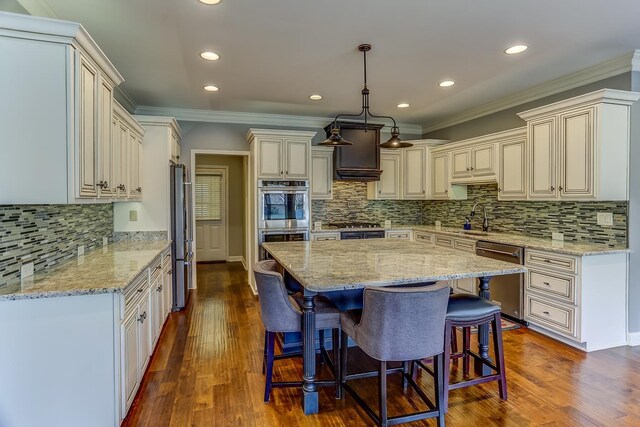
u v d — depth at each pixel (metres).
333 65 3.36
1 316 1.85
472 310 2.26
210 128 5.22
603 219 3.40
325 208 5.88
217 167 7.71
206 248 7.74
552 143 3.49
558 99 3.88
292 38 2.79
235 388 2.53
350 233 5.28
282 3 2.28
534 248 3.49
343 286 1.96
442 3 2.30
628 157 3.17
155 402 2.35
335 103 4.71
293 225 4.98
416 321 1.90
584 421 2.15
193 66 3.38
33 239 2.28
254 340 3.38
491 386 2.55
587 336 3.11
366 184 6.07
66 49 1.91
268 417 2.20
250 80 3.78
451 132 5.57
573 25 2.60
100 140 2.34
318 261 2.61
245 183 6.70
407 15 2.45
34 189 1.89
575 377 2.67
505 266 2.40
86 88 2.10
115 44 2.89
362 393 2.49
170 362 2.92
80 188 2.02
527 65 3.38
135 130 3.64
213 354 3.07
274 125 5.46
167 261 3.88
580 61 3.28
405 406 2.32
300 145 5.02
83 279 2.14
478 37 2.79
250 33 2.71
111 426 1.99
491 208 4.84
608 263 3.17
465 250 4.43
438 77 3.70
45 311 1.90
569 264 3.17
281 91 4.16
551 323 3.35
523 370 2.78
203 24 2.56
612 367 2.83
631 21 2.54
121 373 2.07
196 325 3.78
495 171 4.33
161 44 2.89
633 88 3.18
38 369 1.90
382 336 1.90
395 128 3.43
